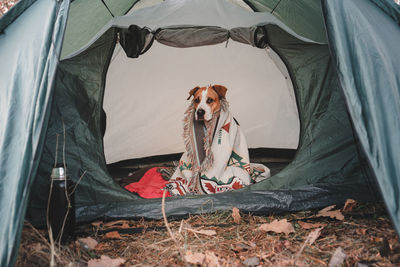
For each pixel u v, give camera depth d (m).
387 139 1.83
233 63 4.36
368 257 1.85
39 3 2.48
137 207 2.60
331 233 2.20
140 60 4.17
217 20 3.85
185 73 4.35
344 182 2.72
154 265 1.91
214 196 2.69
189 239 2.22
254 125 4.42
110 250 2.12
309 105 2.92
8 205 1.76
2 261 1.62
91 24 2.95
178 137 4.41
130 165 4.22
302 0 2.95
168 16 3.78
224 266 1.84
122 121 4.20
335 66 1.98
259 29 3.57
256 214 2.57
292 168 2.78
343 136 2.76
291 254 1.95
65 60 2.79
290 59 3.17
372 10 2.38
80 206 2.61
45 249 1.93
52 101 1.92
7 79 2.11
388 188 1.75
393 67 2.04
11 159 1.86
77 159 2.68
